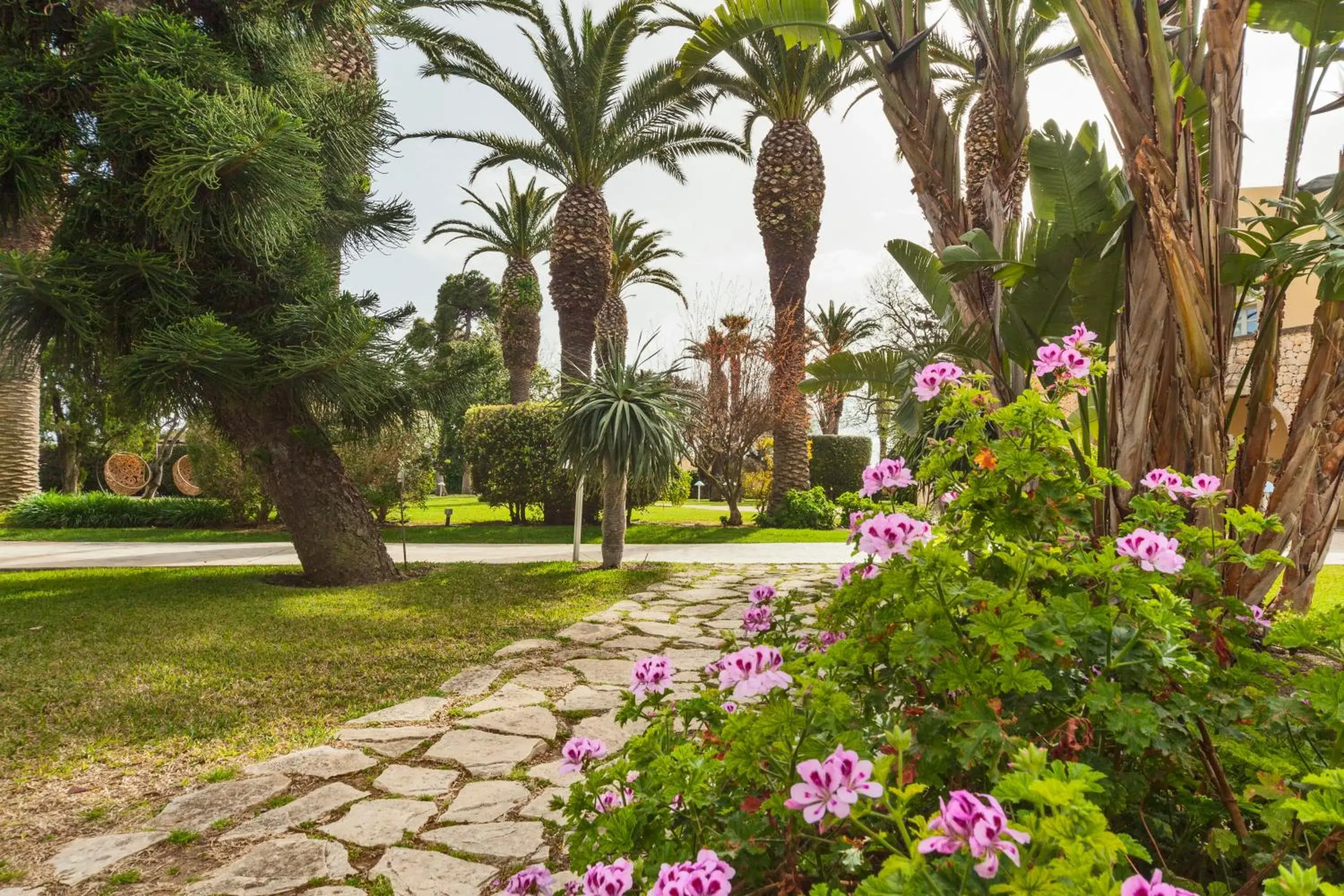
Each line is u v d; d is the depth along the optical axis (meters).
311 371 6.37
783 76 13.70
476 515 18.33
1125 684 1.37
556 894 1.45
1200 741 1.36
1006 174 4.52
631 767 1.45
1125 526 1.89
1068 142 3.77
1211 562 1.77
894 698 1.51
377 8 7.96
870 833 0.99
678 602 6.40
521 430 14.99
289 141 5.66
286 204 6.05
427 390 7.85
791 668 1.42
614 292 20.86
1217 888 1.16
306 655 4.54
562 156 13.88
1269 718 1.43
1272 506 3.47
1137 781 1.32
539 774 2.90
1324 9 3.37
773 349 14.30
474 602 6.28
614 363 7.88
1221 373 2.97
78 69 5.92
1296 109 3.67
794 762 1.19
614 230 19.73
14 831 2.48
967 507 1.81
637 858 1.31
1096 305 3.57
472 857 2.29
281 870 2.22
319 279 7.05
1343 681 1.24
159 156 5.59
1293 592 3.54
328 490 7.28
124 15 6.35
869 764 0.98
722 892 1.00
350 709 3.65
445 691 3.94
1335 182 3.81
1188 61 3.37
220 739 3.28
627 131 13.71
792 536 12.80
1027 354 4.00
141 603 6.15
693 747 1.43
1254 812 1.39
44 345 6.00
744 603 6.33
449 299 36.91
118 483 20.91
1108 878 0.77
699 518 17.64
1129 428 3.19
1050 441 1.77
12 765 2.99
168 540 13.09
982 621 1.30
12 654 4.53
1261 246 3.50
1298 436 3.48
